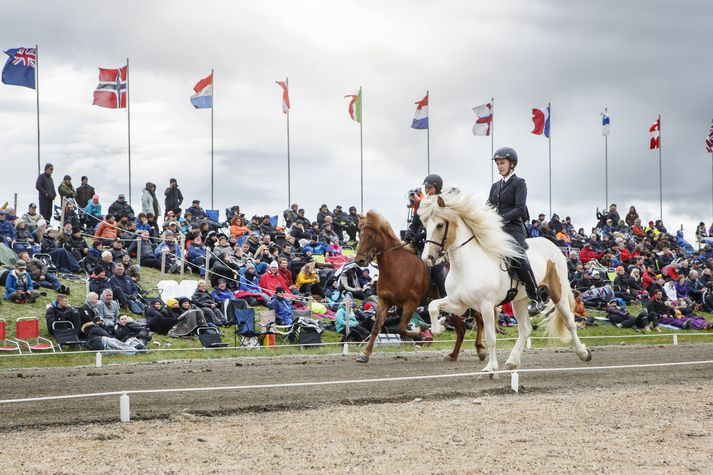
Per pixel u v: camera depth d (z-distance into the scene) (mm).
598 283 30172
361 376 13812
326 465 7633
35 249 24516
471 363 16578
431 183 16016
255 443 8500
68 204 26922
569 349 21266
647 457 8141
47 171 26641
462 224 13055
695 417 10242
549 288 14555
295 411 10383
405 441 8625
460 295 13133
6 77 29422
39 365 17250
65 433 9000
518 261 13398
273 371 14633
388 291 16250
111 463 7695
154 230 28750
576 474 7461
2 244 23234
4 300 21562
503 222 13414
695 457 8180
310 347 21047
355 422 9578
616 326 27969
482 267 12969
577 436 9031
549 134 46094
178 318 21078
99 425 9469
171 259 26953
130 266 24203
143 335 19656
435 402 11102
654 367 15492
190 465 7625
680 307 30328
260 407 10570
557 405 10914
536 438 8883
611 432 9281
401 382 12906
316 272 26516
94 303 19969
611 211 41812
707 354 19141
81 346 19203
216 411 10320
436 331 13227
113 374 14367
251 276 25469
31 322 19016
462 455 8062
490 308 13016
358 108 41906
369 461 7793
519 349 14078
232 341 21266
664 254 37125
